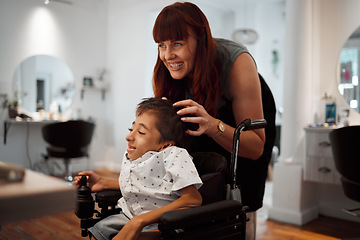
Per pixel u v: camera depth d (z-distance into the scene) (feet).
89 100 18.94
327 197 11.35
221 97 4.96
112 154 19.24
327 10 10.94
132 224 3.24
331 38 10.89
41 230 8.00
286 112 10.91
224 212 3.58
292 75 10.77
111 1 19.02
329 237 9.29
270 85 20.58
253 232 5.84
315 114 11.04
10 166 3.04
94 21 18.89
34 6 16.47
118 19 18.76
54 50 17.29
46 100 17.10
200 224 3.63
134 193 3.89
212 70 4.56
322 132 9.80
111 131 19.33
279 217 10.73
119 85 18.85
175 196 3.79
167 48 4.29
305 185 10.66
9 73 15.70
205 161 4.28
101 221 3.99
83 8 18.38
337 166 8.43
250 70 4.72
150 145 3.97
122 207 4.11
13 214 2.34
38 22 16.65
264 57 20.20
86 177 4.18
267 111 5.60
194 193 3.64
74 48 18.07
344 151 8.02
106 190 4.40
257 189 5.57
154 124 3.97
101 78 19.13
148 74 17.39
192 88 4.68
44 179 2.70
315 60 11.10
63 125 13.78
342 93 10.65
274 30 20.49
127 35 18.29
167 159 3.78
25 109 16.33
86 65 18.66
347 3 10.55
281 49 20.94
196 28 4.25
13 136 15.58
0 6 15.34
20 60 16.07
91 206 4.00
